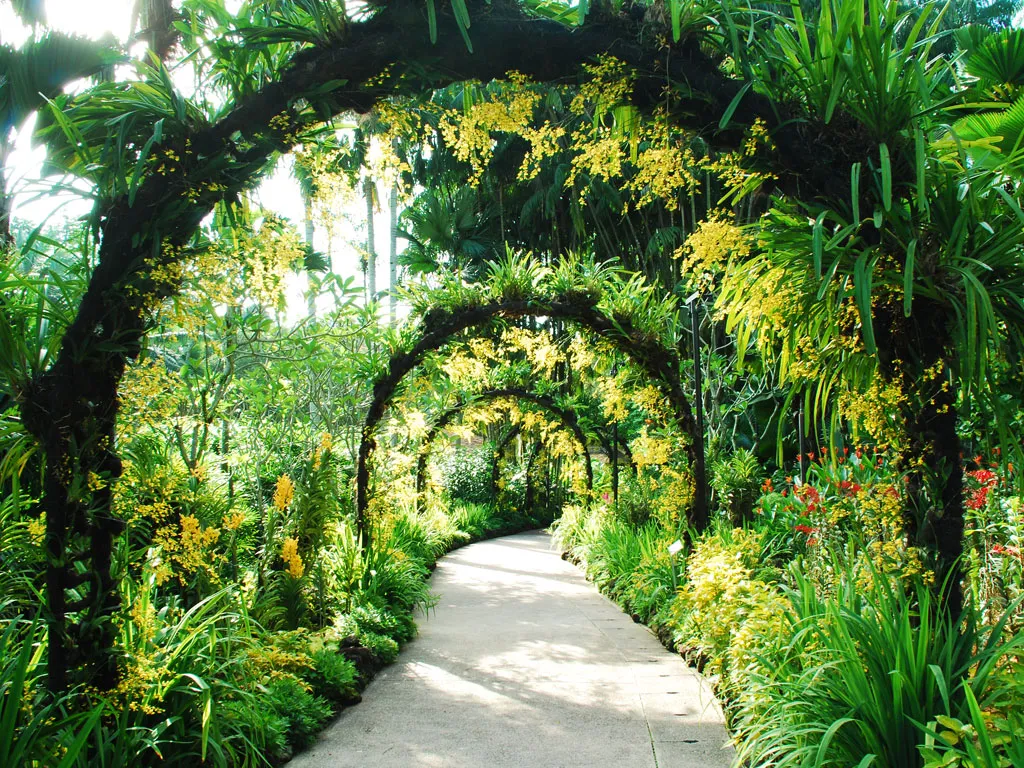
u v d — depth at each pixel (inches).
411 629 217.6
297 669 147.5
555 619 244.7
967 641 92.5
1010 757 68.3
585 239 591.5
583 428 439.5
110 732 100.3
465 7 100.7
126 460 131.6
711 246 117.3
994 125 142.8
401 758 124.0
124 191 100.6
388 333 259.0
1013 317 97.9
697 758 121.2
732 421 375.2
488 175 617.6
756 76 106.3
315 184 122.0
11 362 97.1
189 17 117.4
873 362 115.5
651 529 282.4
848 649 91.2
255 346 227.0
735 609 140.1
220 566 172.4
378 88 110.7
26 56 141.7
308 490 200.2
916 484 105.2
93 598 99.0
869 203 102.1
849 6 98.0
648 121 117.6
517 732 135.6
